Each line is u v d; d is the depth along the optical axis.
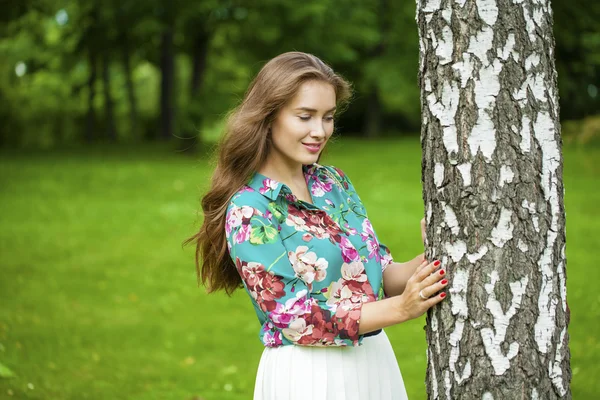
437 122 2.02
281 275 2.06
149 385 4.57
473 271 1.98
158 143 19.25
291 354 2.12
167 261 7.76
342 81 2.18
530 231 1.95
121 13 16.39
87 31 18.69
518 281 1.96
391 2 21.36
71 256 7.92
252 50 17.62
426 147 2.07
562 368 2.01
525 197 1.95
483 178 1.96
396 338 5.39
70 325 5.77
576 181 11.33
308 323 2.04
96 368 4.84
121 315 6.09
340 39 17.81
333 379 2.10
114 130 24.42
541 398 1.98
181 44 20.11
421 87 2.08
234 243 2.12
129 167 13.89
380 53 21.73
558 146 1.99
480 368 1.99
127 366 4.92
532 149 1.95
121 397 4.34
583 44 15.99
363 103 23.89
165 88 20.12
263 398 2.19
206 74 20.91
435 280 2.00
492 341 1.98
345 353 2.13
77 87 24.89
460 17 1.96
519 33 1.94
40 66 22.14
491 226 1.96
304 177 2.30
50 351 5.12
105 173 13.18
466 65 1.96
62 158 15.63
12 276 7.13
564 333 2.03
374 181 12.20
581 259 7.20
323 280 2.12
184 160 14.84
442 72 2.00
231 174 2.20
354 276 2.16
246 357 5.16
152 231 9.05
